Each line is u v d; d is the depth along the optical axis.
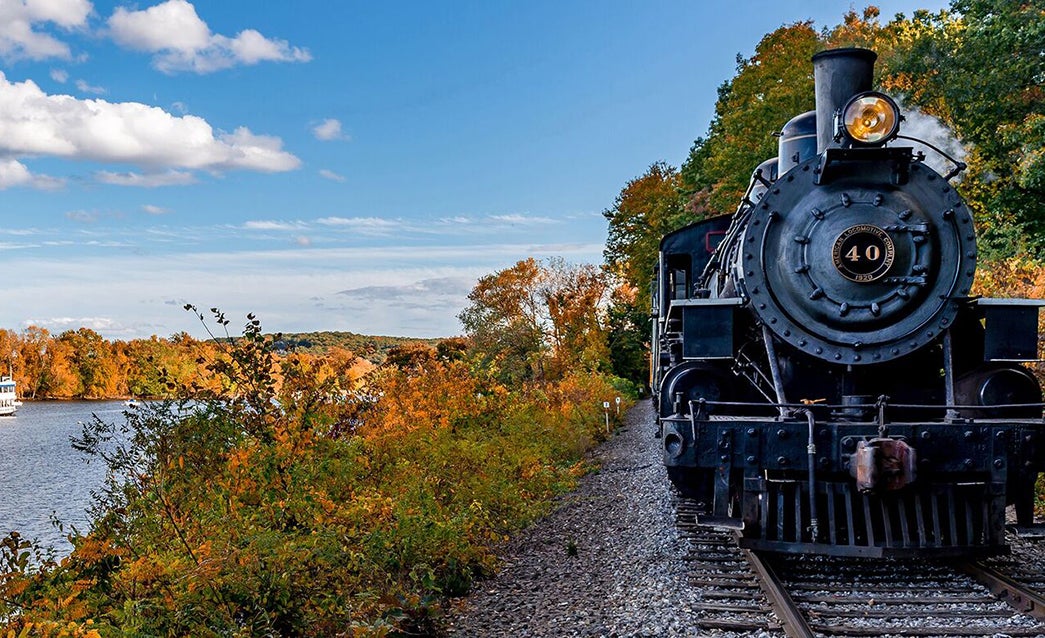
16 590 4.92
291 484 6.91
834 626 5.20
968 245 6.70
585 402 22.67
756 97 26.20
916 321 6.66
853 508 6.69
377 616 5.82
